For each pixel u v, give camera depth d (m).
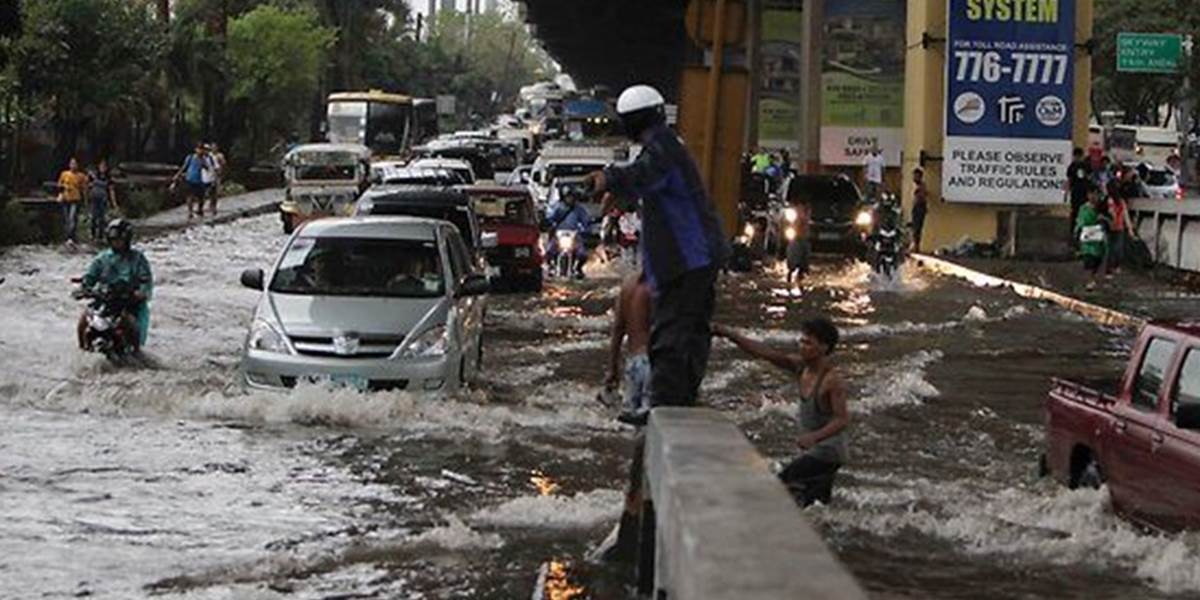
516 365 22.19
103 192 45.50
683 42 112.31
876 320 28.95
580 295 33.62
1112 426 12.89
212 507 13.01
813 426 12.90
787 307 31.27
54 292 31.12
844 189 44.47
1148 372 12.64
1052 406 14.27
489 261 33.34
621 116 9.85
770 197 49.38
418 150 69.12
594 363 22.48
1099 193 37.44
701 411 7.74
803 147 56.84
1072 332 27.36
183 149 74.81
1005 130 42.12
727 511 4.63
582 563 10.73
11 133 51.50
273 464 14.87
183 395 18.14
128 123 67.44
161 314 28.17
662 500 6.22
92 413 17.45
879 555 11.69
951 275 39.00
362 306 18.28
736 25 16.28
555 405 18.38
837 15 56.62
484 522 12.52
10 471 14.24
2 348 22.72
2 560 11.08
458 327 18.58
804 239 37.12
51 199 47.06
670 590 5.37
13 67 49.75
